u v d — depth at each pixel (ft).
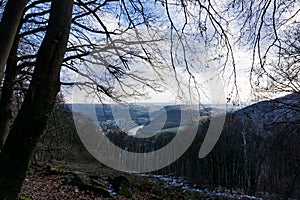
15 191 8.13
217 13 15.39
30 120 8.49
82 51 25.45
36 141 8.55
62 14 8.95
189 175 71.92
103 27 22.63
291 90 27.73
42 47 8.84
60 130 46.68
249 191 65.82
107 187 40.93
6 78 22.13
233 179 69.56
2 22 9.48
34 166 49.67
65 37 8.99
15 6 9.54
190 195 54.34
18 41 22.84
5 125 21.16
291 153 41.42
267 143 55.26
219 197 58.08
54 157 65.00
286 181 53.31
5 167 8.18
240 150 67.31
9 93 22.02
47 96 8.70
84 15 24.06
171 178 70.08
